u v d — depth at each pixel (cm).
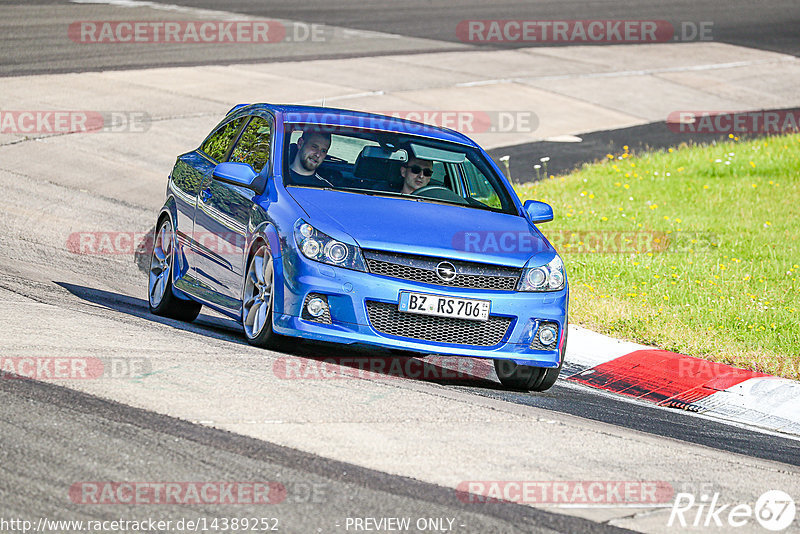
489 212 2925
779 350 3538
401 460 1948
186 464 1808
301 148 2931
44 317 2770
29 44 8625
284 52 9519
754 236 5372
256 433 1998
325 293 2566
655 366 3319
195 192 3188
